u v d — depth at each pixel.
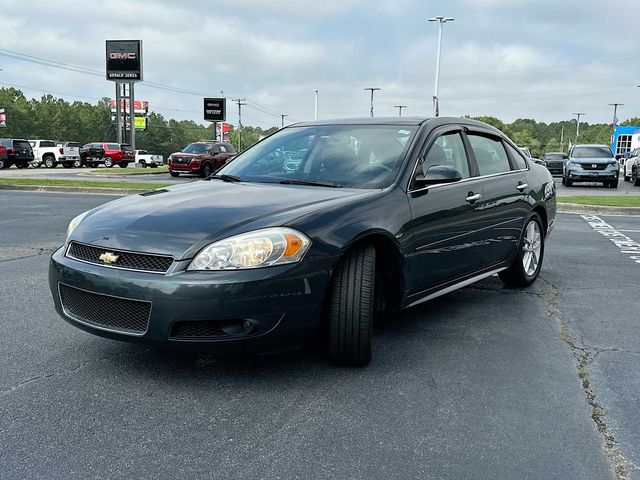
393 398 3.28
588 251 8.13
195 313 3.12
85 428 2.90
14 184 17.97
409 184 4.11
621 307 5.24
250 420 3.01
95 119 134.50
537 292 5.76
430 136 4.55
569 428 2.97
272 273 3.19
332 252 3.40
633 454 2.73
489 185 5.01
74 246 3.58
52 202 13.66
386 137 4.53
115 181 20.98
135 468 2.56
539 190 5.92
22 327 4.41
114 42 49.62
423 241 4.11
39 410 3.08
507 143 5.78
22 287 5.62
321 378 3.53
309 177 4.34
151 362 3.74
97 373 3.57
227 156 30.16
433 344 4.18
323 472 2.54
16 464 2.57
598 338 4.37
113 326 3.33
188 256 3.20
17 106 118.38
